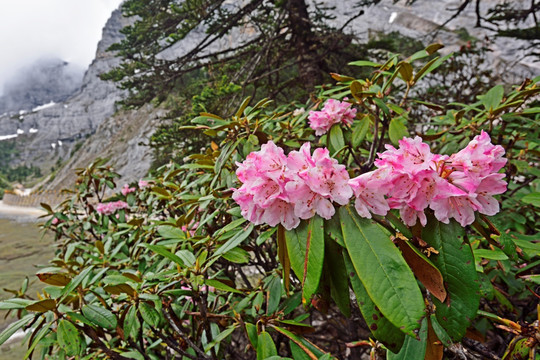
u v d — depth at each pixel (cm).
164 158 292
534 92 63
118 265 83
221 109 251
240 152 69
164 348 78
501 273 72
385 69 69
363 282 37
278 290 62
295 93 297
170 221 78
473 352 56
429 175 39
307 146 43
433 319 48
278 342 75
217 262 84
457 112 80
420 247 41
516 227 82
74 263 83
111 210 135
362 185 40
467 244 40
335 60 303
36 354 140
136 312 54
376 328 39
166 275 57
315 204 41
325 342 119
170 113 327
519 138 83
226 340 78
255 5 280
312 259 40
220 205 71
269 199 41
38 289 213
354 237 40
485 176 39
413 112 222
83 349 51
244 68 267
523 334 44
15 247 343
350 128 81
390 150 41
